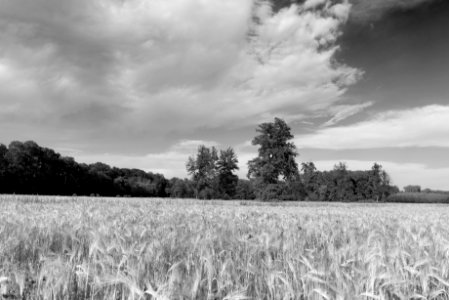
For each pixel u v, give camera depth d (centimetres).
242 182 9269
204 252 476
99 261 382
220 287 345
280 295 352
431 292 359
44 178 7012
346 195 8725
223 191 7188
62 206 1404
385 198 9175
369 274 355
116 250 460
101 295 342
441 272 422
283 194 5600
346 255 492
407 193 11181
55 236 585
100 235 511
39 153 7200
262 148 5769
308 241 698
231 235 654
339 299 301
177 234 609
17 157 6719
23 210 1076
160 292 294
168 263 430
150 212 1192
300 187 5925
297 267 411
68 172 7919
